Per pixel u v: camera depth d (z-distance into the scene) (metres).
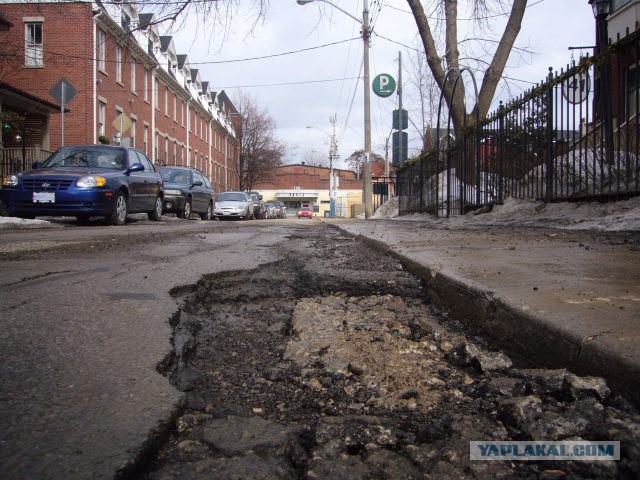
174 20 9.53
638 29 5.54
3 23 20.17
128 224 12.19
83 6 21.95
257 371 2.04
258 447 1.35
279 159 60.38
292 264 4.80
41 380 1.71
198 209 19.16
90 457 1.21
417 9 14.56
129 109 27.11
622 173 6.25
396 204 21.39
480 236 6.12
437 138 12.64
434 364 2.08
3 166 14.56
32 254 5.39
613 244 4.60
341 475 1.23
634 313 2.01
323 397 1.77
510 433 1.43
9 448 1.25
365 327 2.65
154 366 1.87
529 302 2.23
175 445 1.37
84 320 2.51
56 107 19.62
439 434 1.45
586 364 1.66
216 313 3.06
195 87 43.50
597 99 6.54
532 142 8.05
